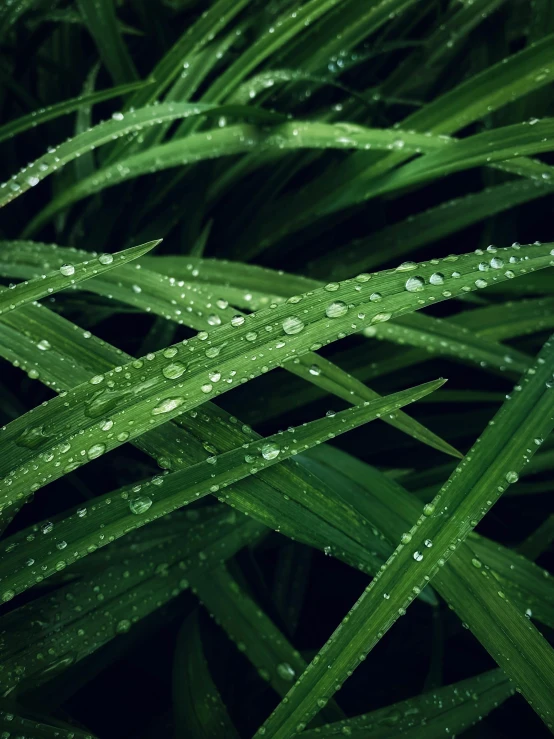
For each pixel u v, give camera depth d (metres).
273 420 0.66
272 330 0.52
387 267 0.71
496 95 0.62
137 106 0.67
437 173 0.61
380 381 0.66
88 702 0.61
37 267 0.60
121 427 0.51
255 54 0.65
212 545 0.57
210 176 0.68
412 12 0.72
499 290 0.66
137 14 0.78
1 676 0.53
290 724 0.49
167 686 0.62
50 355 0.55
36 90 0.79
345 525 0.53
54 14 0.69
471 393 0.64
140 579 0.56
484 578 0.52
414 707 0.54
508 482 0.52
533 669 0.50
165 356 0.52
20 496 0.50
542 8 0.67
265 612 0.59
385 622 0.50
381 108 0.71
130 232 0.70
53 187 0.71
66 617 0.54
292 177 0.73
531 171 0.61
